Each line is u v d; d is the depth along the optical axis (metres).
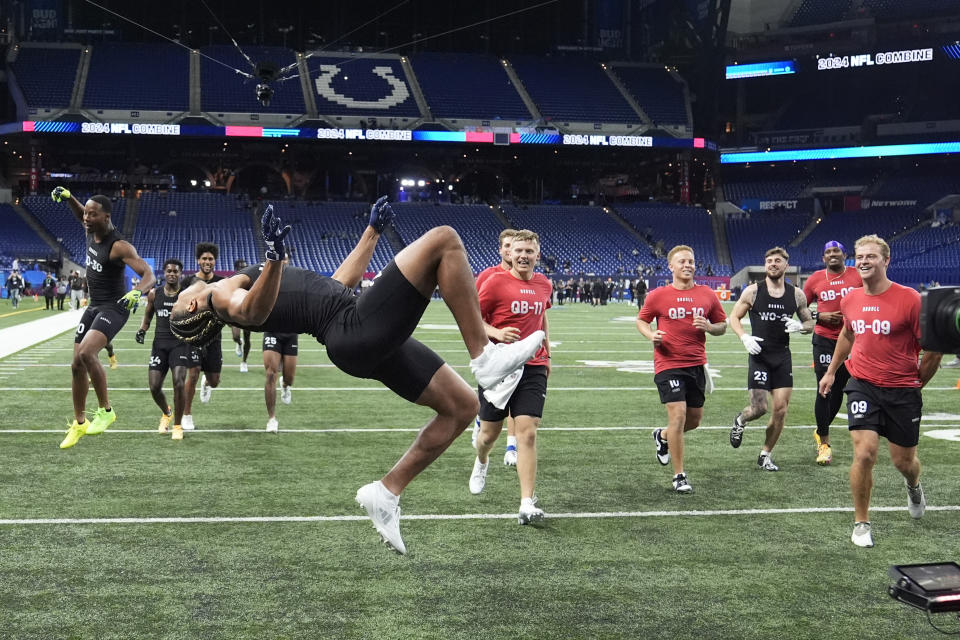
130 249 7.98
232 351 18.89
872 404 5.63
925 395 13.23
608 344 21.44
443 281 3.46
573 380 14.42
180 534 5.59
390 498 3.80
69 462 7.73
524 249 6.57
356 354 3.53
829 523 6.05
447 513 6.19
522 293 6.52
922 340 3.33
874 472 7.71
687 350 7.16
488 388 3.48
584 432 9.70
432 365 3.78
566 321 30.62
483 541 5.52
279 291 3.63
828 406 8.05
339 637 4.00
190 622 4.16
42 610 4.29
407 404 11.54
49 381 13.41
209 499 6.48
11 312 31.39
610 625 4.18
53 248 45.03
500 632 4.08
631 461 8.15
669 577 4.89
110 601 4.42
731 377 15.12
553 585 4.73
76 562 5.02
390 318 3.49
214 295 3.79
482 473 6.59
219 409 10.95
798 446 9.01
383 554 5.22
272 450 8.41
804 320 7.80
